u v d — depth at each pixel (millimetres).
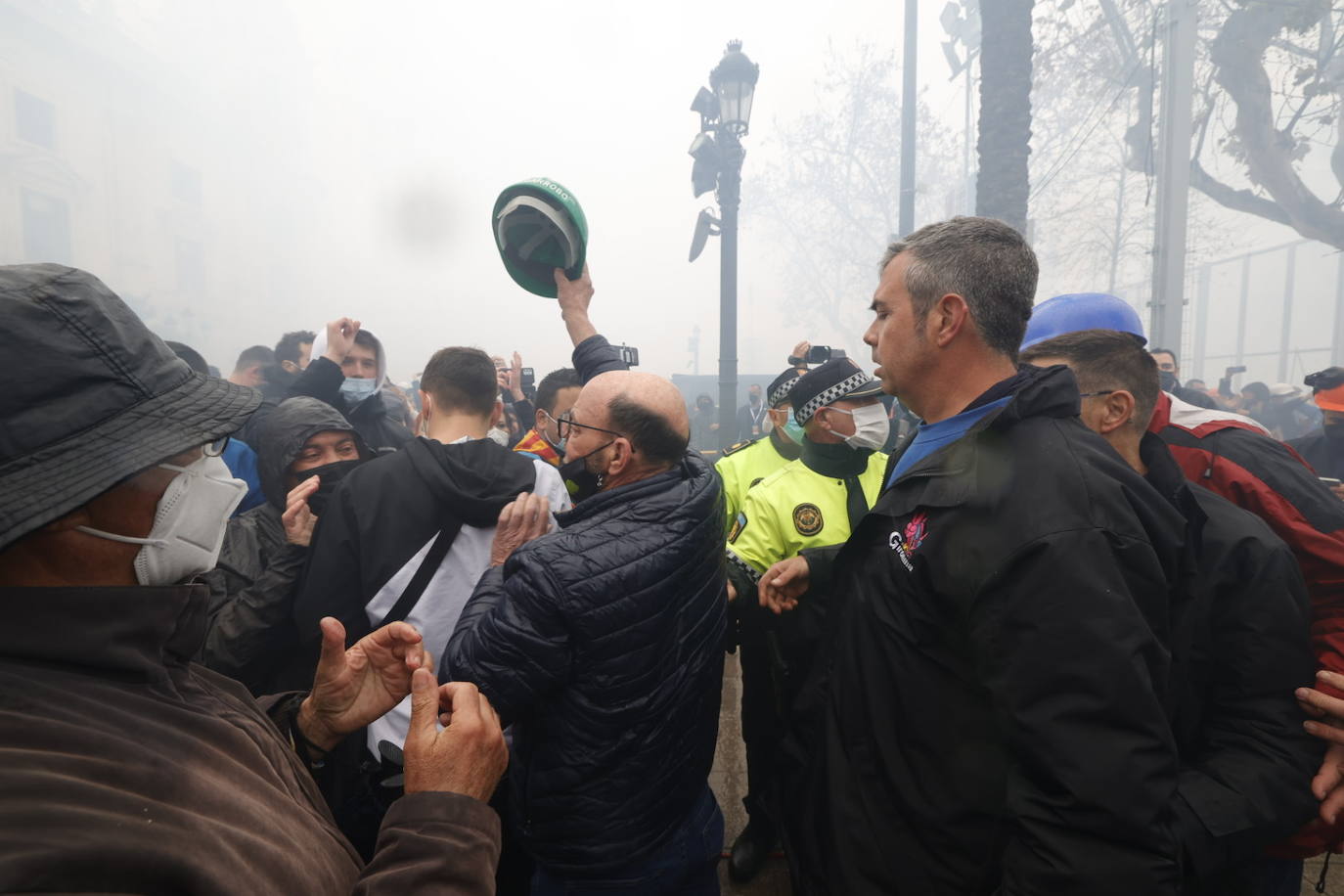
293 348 4734
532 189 1699
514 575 1207
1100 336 1364
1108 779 856
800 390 2199
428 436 1866
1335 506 1343
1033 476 1012
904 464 1418
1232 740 1160
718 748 2963
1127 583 957
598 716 1185
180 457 676
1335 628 1286
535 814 1252
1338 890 2049
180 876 512
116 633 595
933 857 1113
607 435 1351
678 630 1271
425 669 828
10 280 581
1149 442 1341
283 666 1794
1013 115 5914
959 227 1177
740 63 6773
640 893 1265
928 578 1093
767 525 2217
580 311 1926
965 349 1177
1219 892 1281
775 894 2143
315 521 1768
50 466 546
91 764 518
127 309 659
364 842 1475
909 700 1130
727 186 7047
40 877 435
